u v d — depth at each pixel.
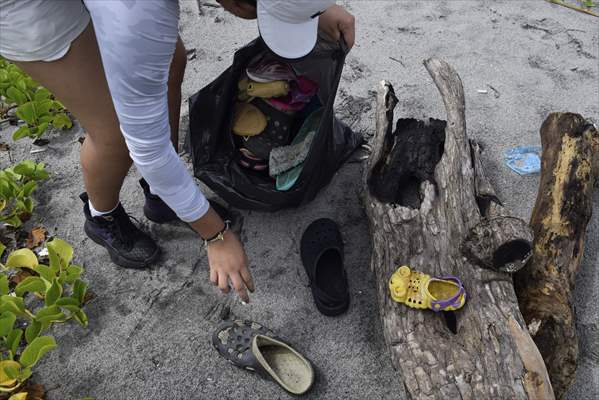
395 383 1.59
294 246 1.95
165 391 1.60
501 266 1.53
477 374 1.37
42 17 1.19
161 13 1.01
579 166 1.81
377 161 1.93
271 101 1.88
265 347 1.68
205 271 1.89
